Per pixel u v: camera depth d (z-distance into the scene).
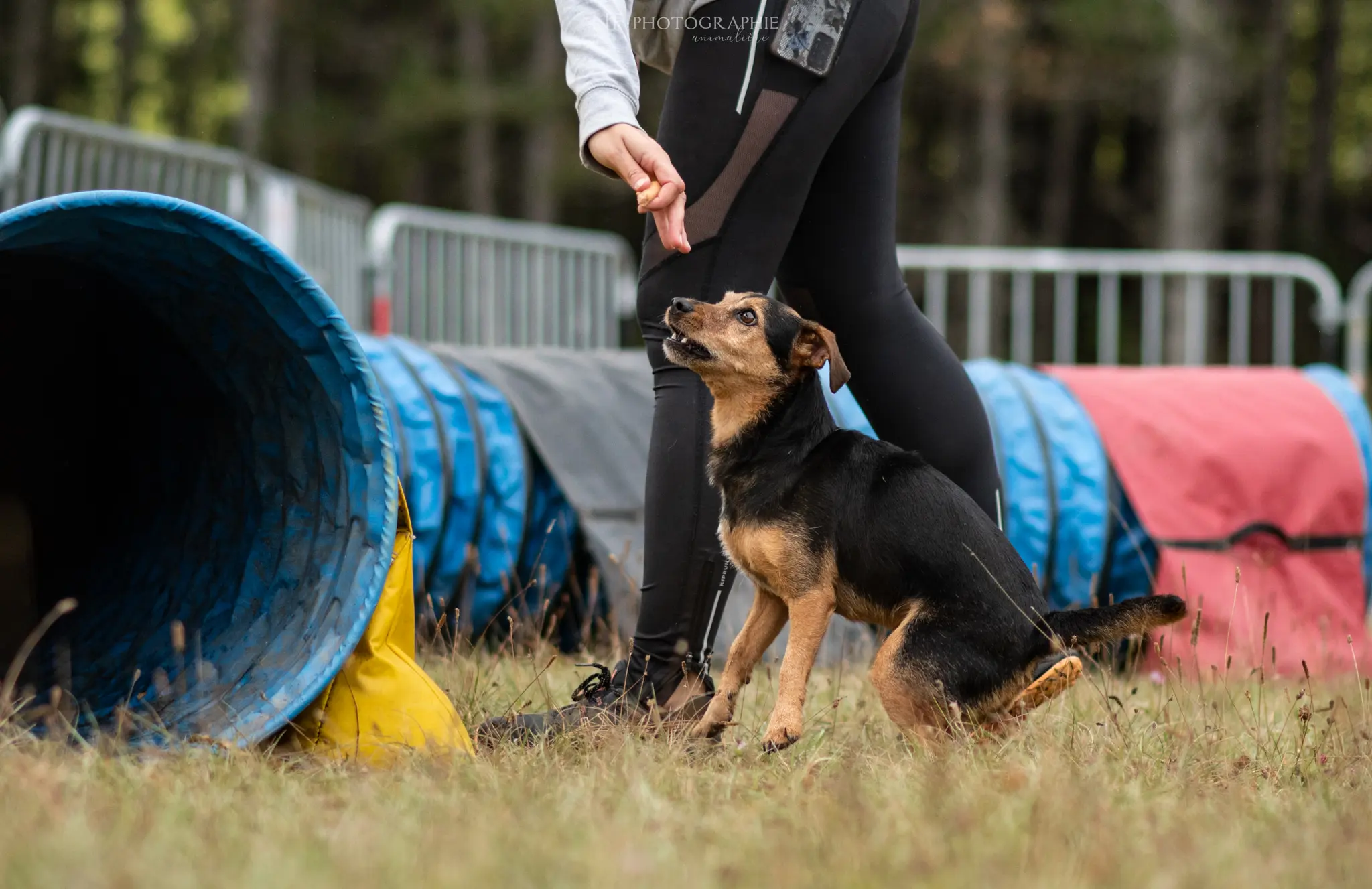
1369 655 8.41
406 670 4.84
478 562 7.70
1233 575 8.45
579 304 16.38
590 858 3.21
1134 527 8.88
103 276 5.85
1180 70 27.02
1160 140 34.09
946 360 5.50
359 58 38.59
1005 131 31.33
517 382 8.67
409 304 14.41
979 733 4.88
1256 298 27.34
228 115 40.62
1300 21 37.06
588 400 8.75
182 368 6.10
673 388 5.16
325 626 4.80
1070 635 5.05
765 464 5.06
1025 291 13.57
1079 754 4.76
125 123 37.94
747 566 5.08
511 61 37.59
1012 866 3.30
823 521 5.00
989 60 29.77
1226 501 8.66
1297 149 37.69
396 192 39.88
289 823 3.58
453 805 3.79
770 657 6.51
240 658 5.01
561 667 6.78
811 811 3.78
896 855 3.34
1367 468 9.16
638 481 8.52
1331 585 8.84
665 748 4.63
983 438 5.56
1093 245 37.72
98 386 6.84
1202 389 9.23
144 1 41.66
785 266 5.49
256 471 5.62
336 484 5.07
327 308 4.77
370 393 4.85
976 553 5.05
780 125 4.91
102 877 2.97
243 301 5.01
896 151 5.41
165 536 6.20
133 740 4.68
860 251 5.32
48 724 4.66
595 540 8.08
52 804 3.56
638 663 5.17
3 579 6.16
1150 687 6.61
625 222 39.34
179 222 4.61
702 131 4.95
